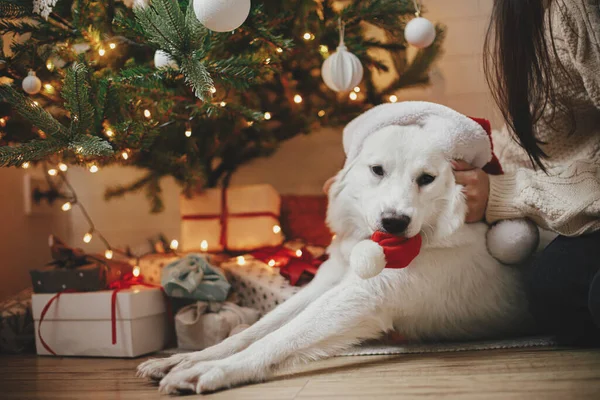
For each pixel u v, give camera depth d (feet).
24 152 4.21
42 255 7.59
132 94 5.02
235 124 6.15
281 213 7.25
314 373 3.77
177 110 5.40
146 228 8.18
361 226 4.32
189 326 5.10
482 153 4.27
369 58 6.12
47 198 7.57
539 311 4.24
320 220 7.29
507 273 4.51
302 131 6.89
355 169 4.28
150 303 5.24
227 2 3.72
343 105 6.67
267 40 4.99
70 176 8.21
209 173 7.11
